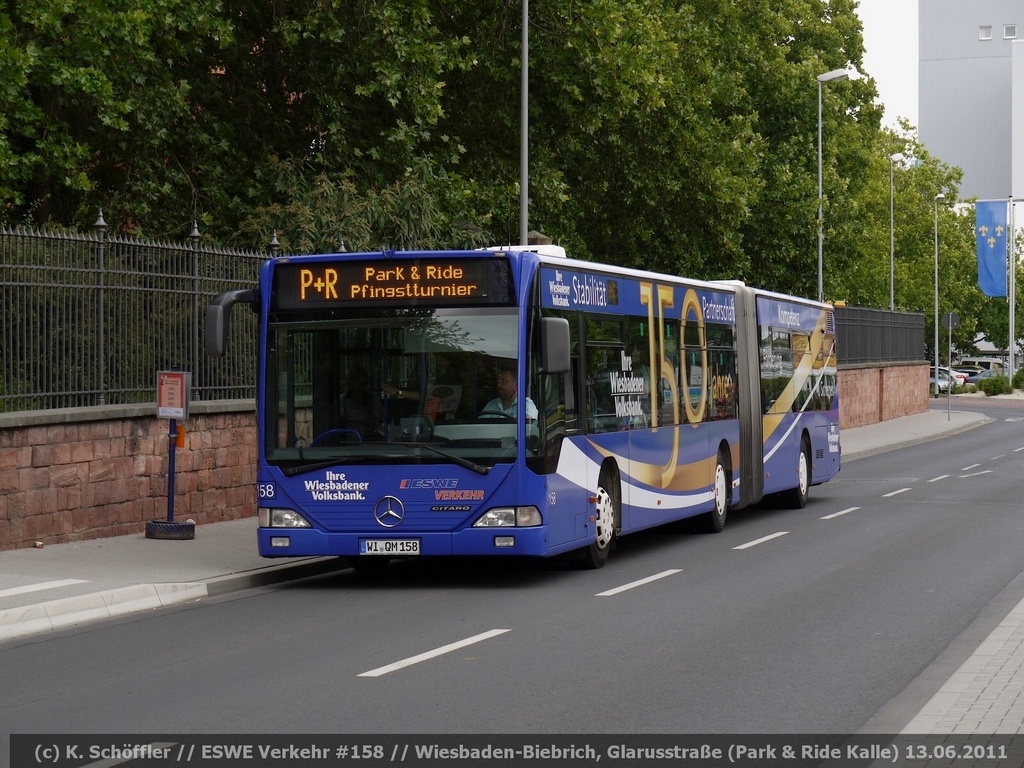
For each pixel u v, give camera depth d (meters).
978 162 136.62
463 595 15.90
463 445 16.09
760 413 25.64
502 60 39.44
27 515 18.45
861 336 63.41
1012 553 19.75
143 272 20.66
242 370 23.06
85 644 12.69
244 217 33.44
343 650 12.15
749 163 49.19
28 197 30.88
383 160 34.91
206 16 30.80
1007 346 121.25
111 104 27.00
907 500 29.48
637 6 39.97
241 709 9.71
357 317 16.39
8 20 24.52
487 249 16.56
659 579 17.16
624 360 19.23
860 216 68.25
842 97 64.31
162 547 19.02
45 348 18.86
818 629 13.21
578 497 17.39
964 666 11.04
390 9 33.25
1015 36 135.50
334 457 16.27
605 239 49.25
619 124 44.81
